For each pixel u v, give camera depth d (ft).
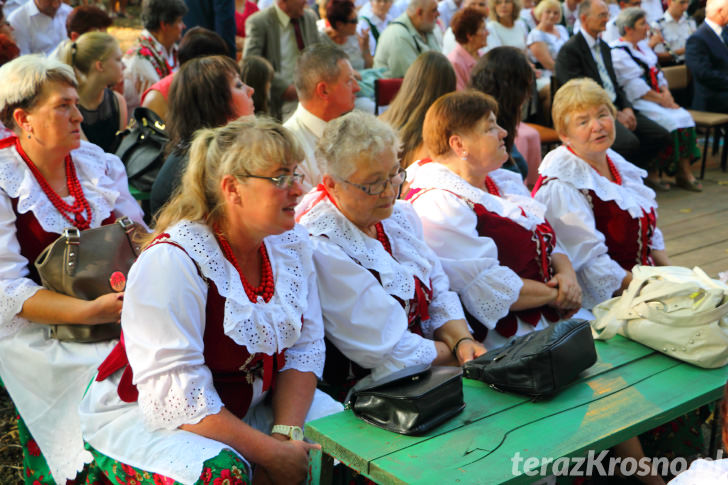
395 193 8.09
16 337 8.39
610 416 6.70
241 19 24.67
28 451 8.43
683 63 28.53
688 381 7.41
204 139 6.97
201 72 11.12
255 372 7.34
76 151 9.26
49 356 8.16
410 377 6.78
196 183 6.98
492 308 9.23
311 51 12.00
